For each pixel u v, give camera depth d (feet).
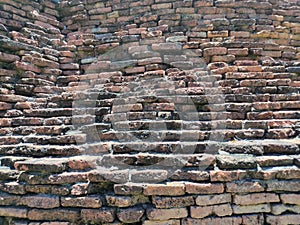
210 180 7.39
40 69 13.21
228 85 11.30
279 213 7.18
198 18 14.48
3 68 12.24
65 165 7.88
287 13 14.69
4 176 7.91
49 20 15.58
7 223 7.52
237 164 7.55
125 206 7.14
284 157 7.76
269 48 13.12
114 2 15.70
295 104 10.12
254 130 9.01
